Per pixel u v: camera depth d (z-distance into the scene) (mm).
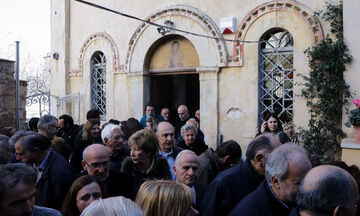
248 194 2621
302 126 6973
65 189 3271
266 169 2291
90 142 5184
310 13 6844
